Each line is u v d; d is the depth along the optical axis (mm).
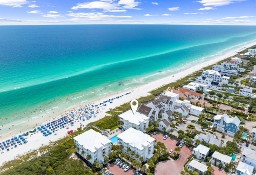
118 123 124938
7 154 98438
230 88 177750
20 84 188375
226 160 88938
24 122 129875
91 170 86938
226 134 115000
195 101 155250
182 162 92875
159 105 131875
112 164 91438
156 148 99875
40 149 101812
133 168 89000
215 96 159625
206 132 116312
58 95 170375
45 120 132500
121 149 99062
